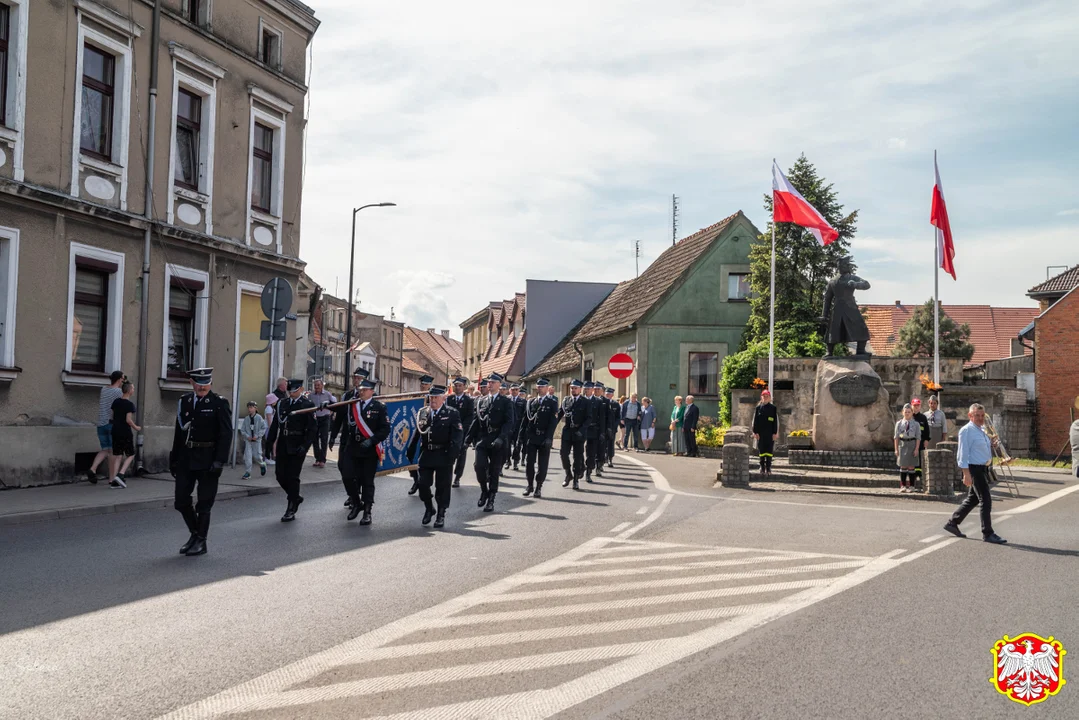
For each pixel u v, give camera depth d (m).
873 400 19.73
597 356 40.25
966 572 8.91
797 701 4.96
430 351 118.75
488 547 10.07
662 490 16.98
